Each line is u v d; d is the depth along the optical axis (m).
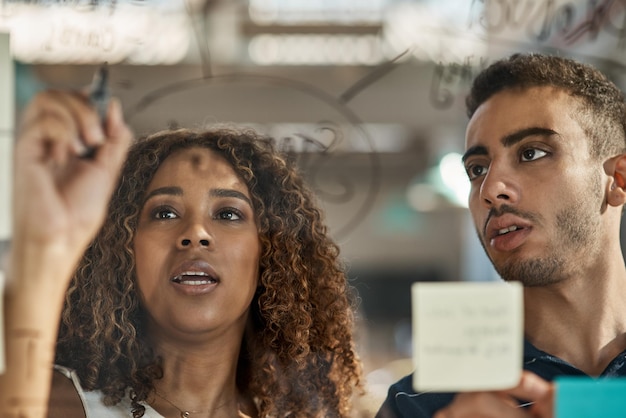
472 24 1.33
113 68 1.16
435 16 1.35
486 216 1.09
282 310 1.09
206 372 1.05
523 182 1.06
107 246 1.02
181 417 1.04
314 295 1.12
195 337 1.03
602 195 1.08
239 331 1.07
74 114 0.97
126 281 1.02
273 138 1.17
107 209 1.01
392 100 1.41
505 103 1.09
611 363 1.05
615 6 1.32
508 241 1.07
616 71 1.32
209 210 1.04
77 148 0.96
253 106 1.36
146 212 1.03
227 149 1.07
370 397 1.20
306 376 1.12
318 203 1.21
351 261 1.36
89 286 1.02
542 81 1.09
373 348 1.40
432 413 1.05
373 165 1.45
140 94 1.20
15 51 1.08
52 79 1.11
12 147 0.94
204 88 1.29
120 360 1.02
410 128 1.44
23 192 0.93
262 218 1.08
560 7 1.32
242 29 1.35
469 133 1.12
